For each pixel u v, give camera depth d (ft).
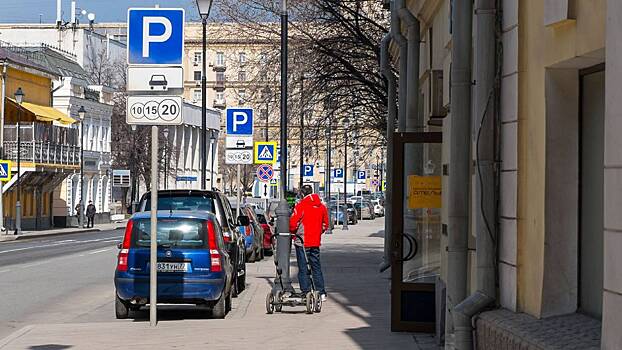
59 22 320.70
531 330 24.53
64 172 235.61
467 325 29.84
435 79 50.06
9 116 220.43
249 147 79.25
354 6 99.04
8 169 176.14
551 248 26.08
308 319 50.70
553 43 25.27
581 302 26.00
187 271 51.60
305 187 57.93
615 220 19.79
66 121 239.91
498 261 29.86
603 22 21.93
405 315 44.37
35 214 228.22
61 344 41.86
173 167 305.53
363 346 40.24
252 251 103.65
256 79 102.22
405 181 44.60
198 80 301.63
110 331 46.29
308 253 58.18
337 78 100.22
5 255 123.95
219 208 65.82
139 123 45.96
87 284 78.07
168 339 43.21
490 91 29.86
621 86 19.65
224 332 45.52
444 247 42.98
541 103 26.27
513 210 28.37
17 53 243.40
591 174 25.29
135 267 51.98
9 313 57.93
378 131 109.40
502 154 29.66
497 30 29.94
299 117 102.58
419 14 59.31
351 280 75.61
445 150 43.27
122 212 306.35
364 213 284.41
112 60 334.24
